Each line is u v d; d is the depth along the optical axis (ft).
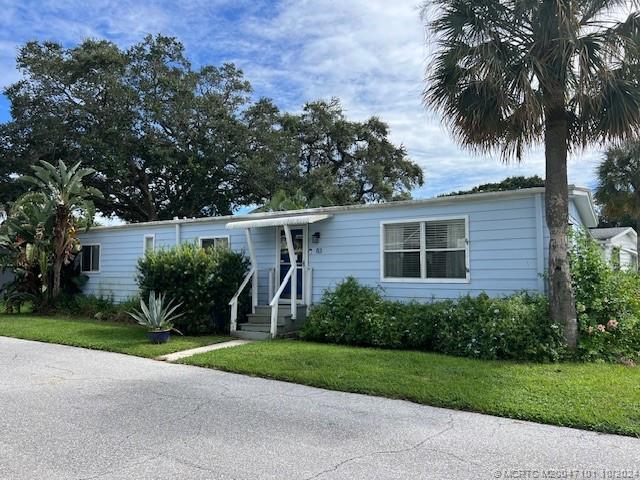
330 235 40.50
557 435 16.26
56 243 55.57
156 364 28.68
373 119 111.65
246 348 32.53
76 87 83.87
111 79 81.30
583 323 28.91
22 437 15.85
